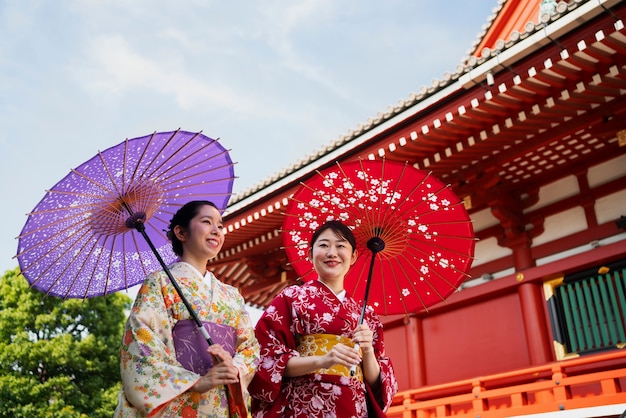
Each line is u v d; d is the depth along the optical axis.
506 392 8.38
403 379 10.93
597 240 9.23
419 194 4.21
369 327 3.83
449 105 8.31
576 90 8.00
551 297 9.38
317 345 3.54
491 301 10.17
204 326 3.10
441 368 10.42
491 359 9.81
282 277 12.94
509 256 10.18
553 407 7.74
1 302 21.83
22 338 20.20
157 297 3.07
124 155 3.29
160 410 2.84
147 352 2.88
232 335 3.22
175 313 3.07
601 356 7.72
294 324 3.61
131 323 2.96
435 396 10.26
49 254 3.35
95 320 21.61
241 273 13.98
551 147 9.33
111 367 21.17
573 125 8.76
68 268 3.43
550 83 7.88
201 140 3.63
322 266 3.82
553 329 9.18
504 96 8.06
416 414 9.49
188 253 3.43
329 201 4.25
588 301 8.98
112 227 3.48
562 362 8.03
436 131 8.61
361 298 4.32
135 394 2.79
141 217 3.41
